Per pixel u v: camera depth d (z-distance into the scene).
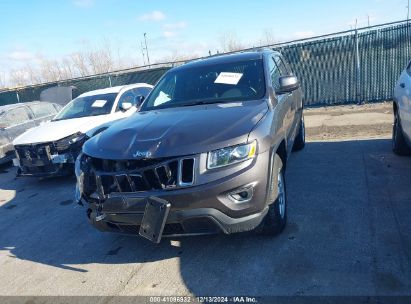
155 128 3.67
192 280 3.36
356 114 10.09
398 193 4.59
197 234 3.33
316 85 12.00
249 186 3.25
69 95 15.05
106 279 3.62
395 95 5.79
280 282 3.14
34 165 7.15
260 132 3.43
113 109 8.14
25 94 16.77
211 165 3.21
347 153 6.54
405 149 5.88
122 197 3.39
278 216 3.69
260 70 4.68
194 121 3.66
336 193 4.82
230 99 4.36
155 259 3.83
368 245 3.52
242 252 3.67
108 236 4.57
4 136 9.38
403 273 3.04
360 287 2.94
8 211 6.25
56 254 4.35
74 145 7.09
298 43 11.83
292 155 6.82
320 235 3.80
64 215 5.62
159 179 3.29
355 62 11.38
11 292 3.68
